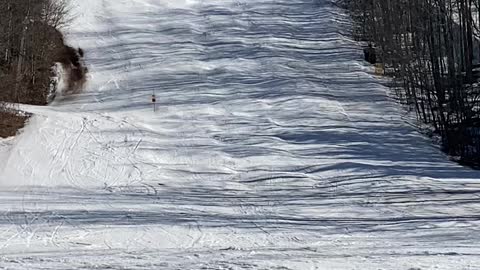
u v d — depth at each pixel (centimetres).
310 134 5253
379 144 5050
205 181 4288
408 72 6000
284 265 1692
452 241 2444
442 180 4072
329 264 1717
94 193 4012
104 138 5019
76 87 6781
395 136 5275
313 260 1809
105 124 5297
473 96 5966
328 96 6328
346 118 5722
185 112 5791
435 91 5606
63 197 3869
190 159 4697
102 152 4772
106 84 6844
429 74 6000
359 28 8294
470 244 2314
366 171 4331
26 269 1672
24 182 4338
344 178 4212
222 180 4297
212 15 9075
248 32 8438
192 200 3738
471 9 6238
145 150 4834
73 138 4969
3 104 5356
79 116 5441
